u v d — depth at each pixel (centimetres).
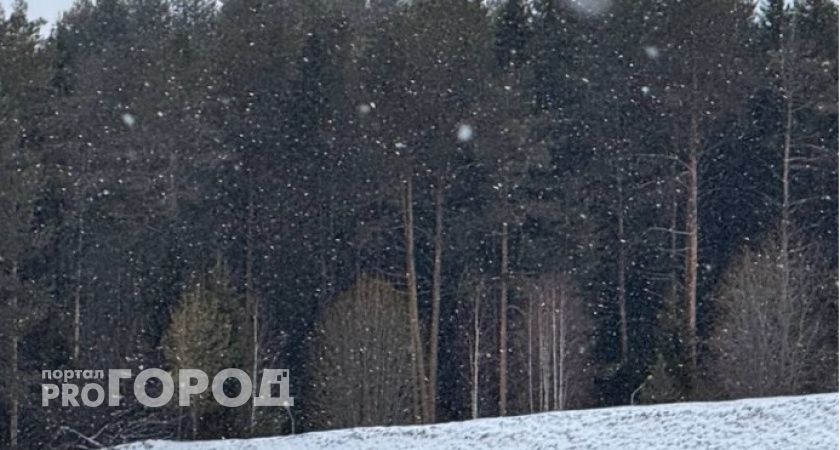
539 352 5256
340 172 5897
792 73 5500
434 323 5394
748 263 4678
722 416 3070
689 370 4678
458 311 5750
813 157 5688
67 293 5500
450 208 5762
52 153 5494
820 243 5541
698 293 5766
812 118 5722
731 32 5538
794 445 2725
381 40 5659
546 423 3288
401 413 4778
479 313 5681
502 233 5500
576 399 5231
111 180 5581
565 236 5581
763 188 5881
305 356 5469
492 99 5422
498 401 5566
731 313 4600
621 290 5662
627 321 5731
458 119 5450
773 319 4512
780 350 4478
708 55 5488
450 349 5731
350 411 4697
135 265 5531
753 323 4500
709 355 4972
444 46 5466
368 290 4897
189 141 5738
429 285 5850
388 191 5553
